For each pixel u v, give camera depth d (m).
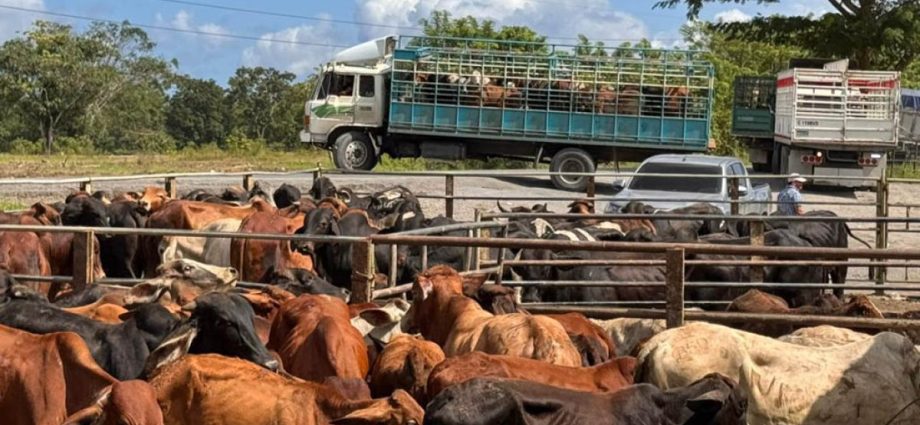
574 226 18.42
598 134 36.88
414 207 20.27
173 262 10.34
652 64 36.84
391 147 38.50
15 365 7.29
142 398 5.92
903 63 49.16
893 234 26.83
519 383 6.12
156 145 85.94
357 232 16.31
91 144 75.25
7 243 14.20
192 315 7.79
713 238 16.16
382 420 6.10
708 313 10.58
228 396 6.69
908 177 43.16
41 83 77.25
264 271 14.87
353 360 8.38
